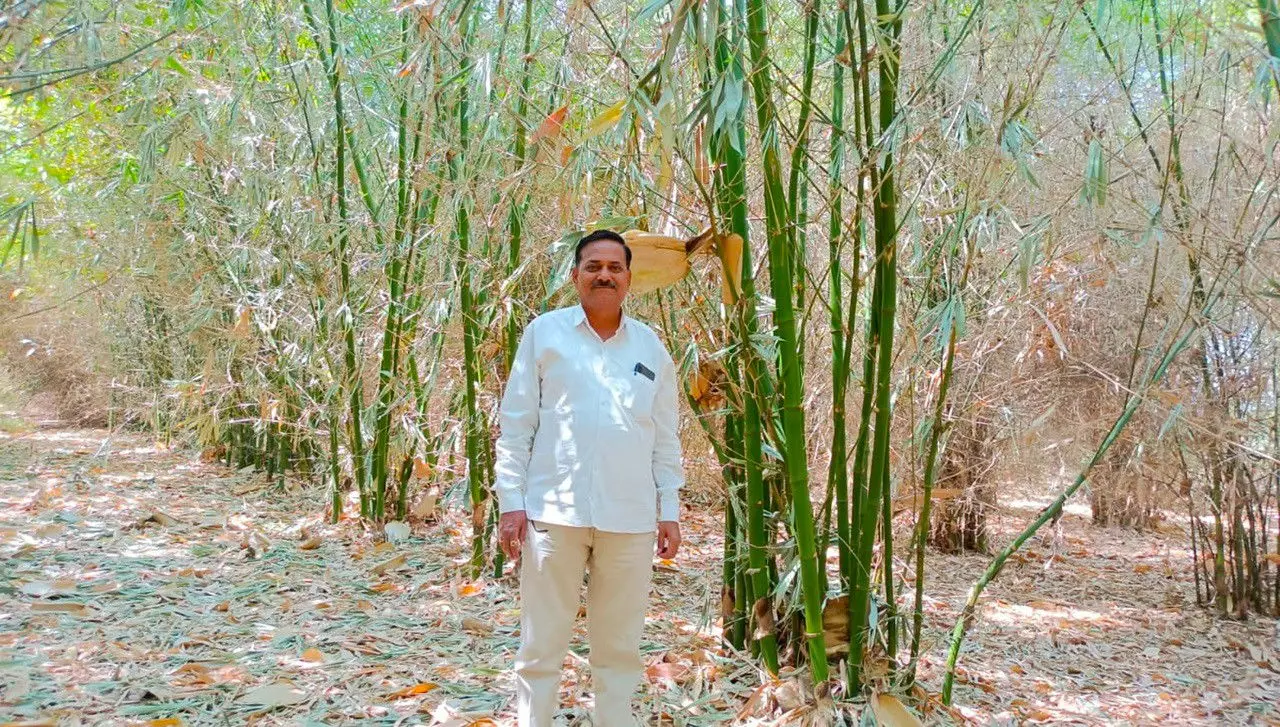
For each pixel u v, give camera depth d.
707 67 2.19
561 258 2.50
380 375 4.17
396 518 4.46
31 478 5.77
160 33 3.85
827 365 3.16
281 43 4.29
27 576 3.28
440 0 2.52
